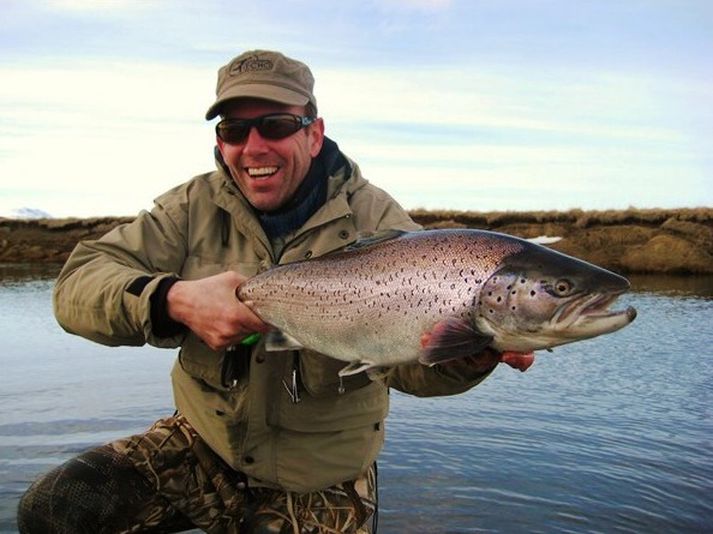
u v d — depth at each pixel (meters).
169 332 1.06
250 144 1.17
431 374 1.09
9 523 1.51
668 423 2.26
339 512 1.22
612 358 3.29
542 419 2.31
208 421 1.23
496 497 1.68
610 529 1.51
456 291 0.99
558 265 0.97
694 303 5.05
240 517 1.27
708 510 1.62
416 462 1.91
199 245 1.25
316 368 1.15
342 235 1.20
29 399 2.50
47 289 5.92
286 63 1.20
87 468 1.21
